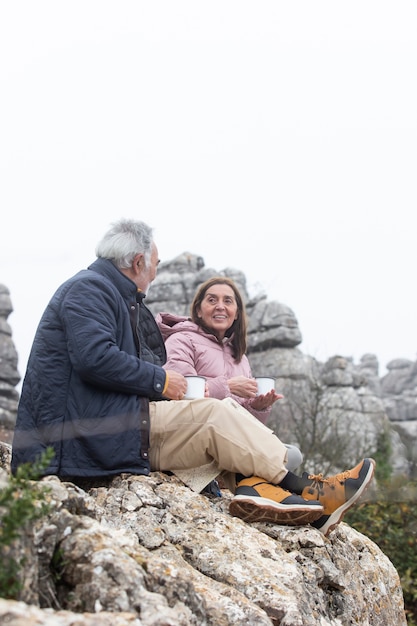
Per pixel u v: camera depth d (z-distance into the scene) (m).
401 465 29.30
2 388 28.91
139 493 4.96
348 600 5.14
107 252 5.49
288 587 4.64
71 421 5.07
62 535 3.86
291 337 29.94
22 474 3.55
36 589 3.59
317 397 23.41
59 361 5.14
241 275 31.94
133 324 5.45
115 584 3.69
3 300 30.30
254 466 5.20
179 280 31.81
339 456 22.78
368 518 11.11
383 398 43.91
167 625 3.53
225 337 6.62
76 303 5.18
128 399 5.14
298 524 5.25
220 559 4.71
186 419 5.22
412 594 10.30
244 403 6.25
